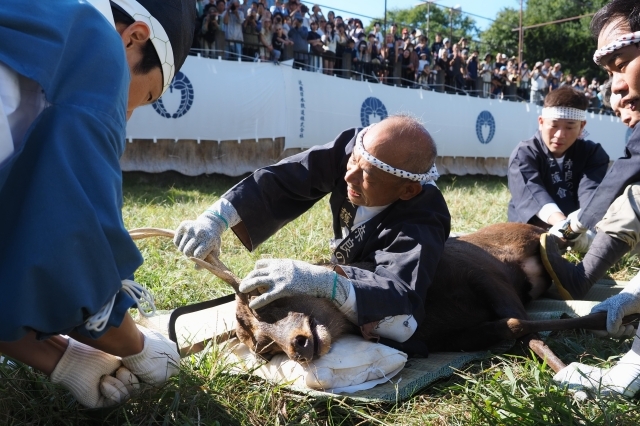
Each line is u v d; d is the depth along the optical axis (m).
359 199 3.05
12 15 1.71
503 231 4.17
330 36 15.25
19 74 1.75
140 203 8.21
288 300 2.67
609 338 3.22
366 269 3.03
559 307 3.88
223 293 4.06
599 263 3.84
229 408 2.41
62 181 1.71
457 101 17.20
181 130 11.97
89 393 2.18
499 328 3.01
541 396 2.41
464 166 17.91
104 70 1.84
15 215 1.73
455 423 2.37
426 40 18.28
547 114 5.36
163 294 3.94
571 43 44.78
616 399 2.45
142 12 2.15
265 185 3.17
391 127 2.90
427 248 2.93
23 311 1.68
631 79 2.61
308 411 2.43
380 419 2.45
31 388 2.41
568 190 5.49
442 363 2.92
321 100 13.93
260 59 13.16
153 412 2.28
